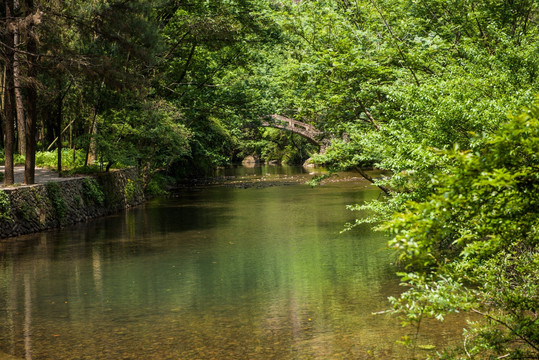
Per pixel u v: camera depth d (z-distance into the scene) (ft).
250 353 22.90
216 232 58.08
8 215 56.29
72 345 24.27
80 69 63.31
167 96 102.99
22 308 30.55
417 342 23.20
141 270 40.14
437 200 9.62
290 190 109.70
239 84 97.66
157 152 110.63
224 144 133.59
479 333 15.94
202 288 34.45
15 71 62.64
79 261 43.78
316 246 48.39
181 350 23.43
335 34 38.93
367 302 30.04
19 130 104.01
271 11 42.04
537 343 13.65
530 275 17.21
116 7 67.87
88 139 81.66
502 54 28.55
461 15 40.09
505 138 9.36
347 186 113.39
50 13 61.77
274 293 32.73
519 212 10.14
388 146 25.66
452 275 15.64
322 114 41.06
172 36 98.12
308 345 23.62
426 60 36.14
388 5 42.22
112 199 80.89
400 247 10.22
